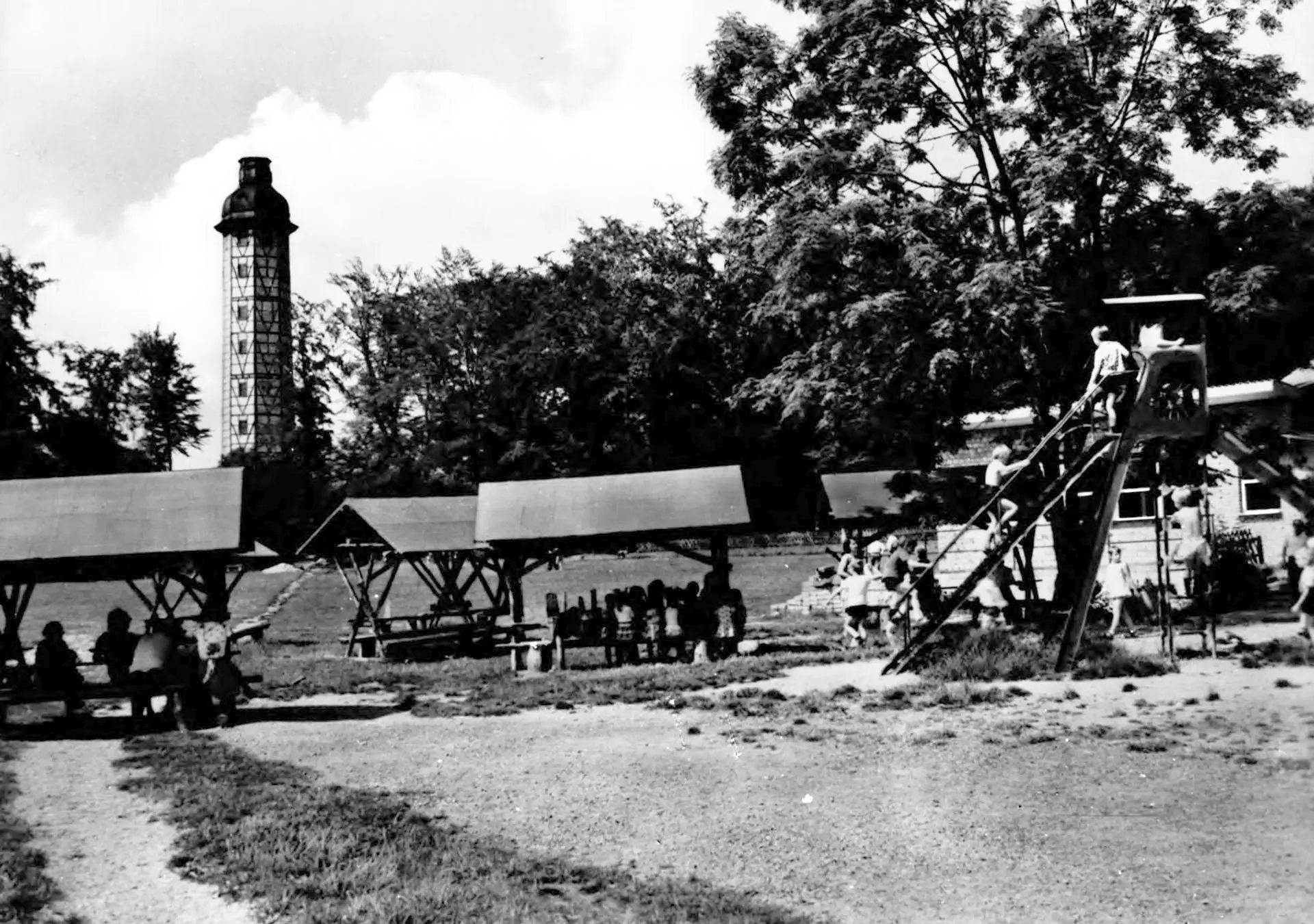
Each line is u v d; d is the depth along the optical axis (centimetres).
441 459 7062
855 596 2555
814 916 885
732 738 1534
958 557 3353
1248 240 2564
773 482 6500
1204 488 2345
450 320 7269
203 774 1390
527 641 2666
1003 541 2012
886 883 952
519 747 1545
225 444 10688
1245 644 1981
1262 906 856
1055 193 2383
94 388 7631
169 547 1981
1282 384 2916
